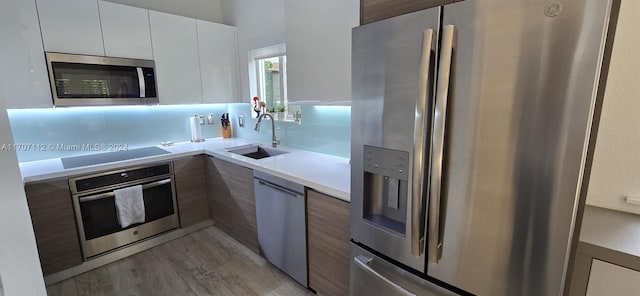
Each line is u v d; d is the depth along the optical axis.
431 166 0.97
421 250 1.07
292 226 1.94
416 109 0.96
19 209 0.50
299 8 1.88
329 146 2.46
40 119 2.36
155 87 2.58
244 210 2.42
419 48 0.97
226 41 3.03
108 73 2.32
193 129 3.17
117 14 2.32
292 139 2.80
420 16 0.96
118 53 2.35
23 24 1.93
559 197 0.79
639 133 1.13
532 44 0.77
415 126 0.97
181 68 2.73
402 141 1.08
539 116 0.78
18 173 0.50
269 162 2.23
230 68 3.09
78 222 2.12
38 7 1.97
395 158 1.12
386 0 1.18
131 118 2.84
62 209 2.04
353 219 1.35
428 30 0.92
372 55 1.13
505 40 0.80
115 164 2.24
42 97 2.05
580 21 0.70
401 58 1.03
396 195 1.21
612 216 1.15
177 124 3.15
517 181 0.84
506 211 0.88
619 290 0.88
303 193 1.80
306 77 1.91
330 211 1.66
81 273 2.18
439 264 1.05
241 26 3.04
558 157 0.77
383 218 1.29
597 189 1.25
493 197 0.89
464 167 0.93
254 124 3.19
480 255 0.95
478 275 0.97
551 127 0.77
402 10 1.13
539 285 0.86
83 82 2.21
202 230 2.84
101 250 2.26
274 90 3.07
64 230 2.06
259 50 2.92
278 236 2.09
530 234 0.85
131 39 2.41
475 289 0.98
